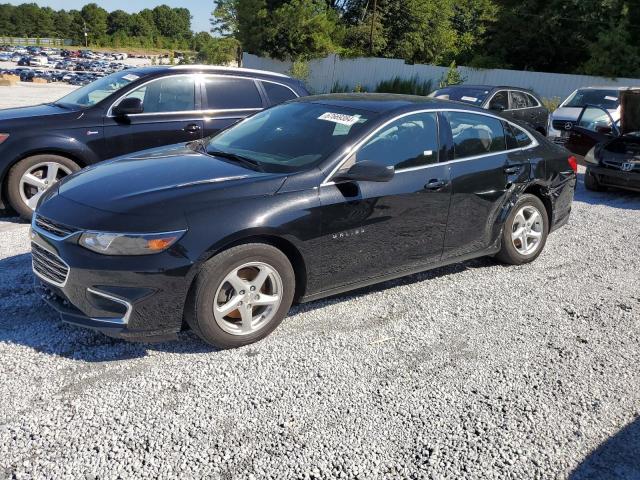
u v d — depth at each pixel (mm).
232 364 3527
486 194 4883
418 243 4477
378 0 40594
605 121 13047
